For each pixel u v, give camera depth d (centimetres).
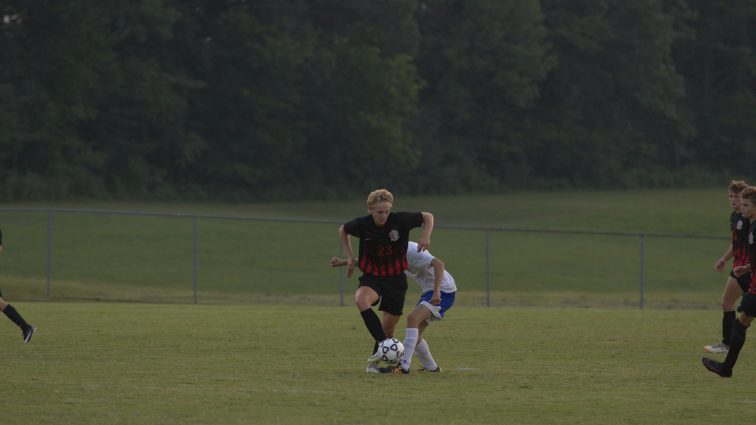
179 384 3516
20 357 4291
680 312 7769
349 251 3762
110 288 11056
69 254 14512
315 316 6850
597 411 3052
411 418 2917
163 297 10125
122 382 3550
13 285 10594
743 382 3684
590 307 9731
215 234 17250
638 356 4522
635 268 15012
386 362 4041
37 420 2828
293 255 15412
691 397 3322
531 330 5819
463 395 3328
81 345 4778
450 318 6800
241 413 2962
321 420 2872
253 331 5588
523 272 14300
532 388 3506
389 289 3775
